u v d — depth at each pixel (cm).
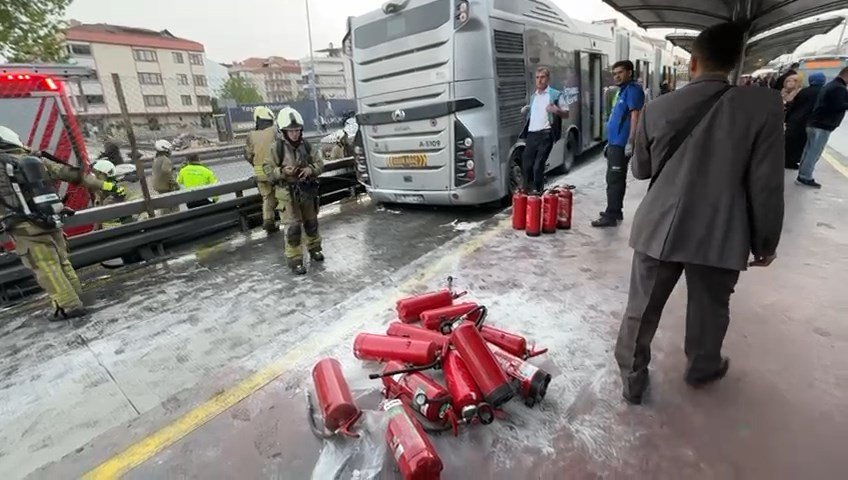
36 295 443
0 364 318
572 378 256
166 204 536
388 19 603
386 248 532
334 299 396
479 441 215
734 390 238
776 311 312
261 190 604
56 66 648
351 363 282
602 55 1007
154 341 338
